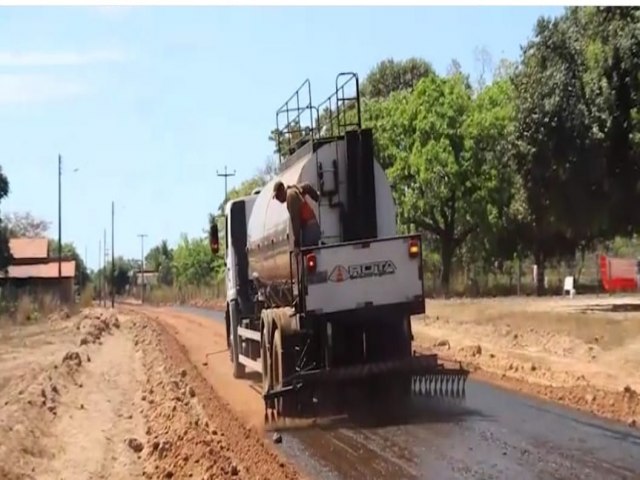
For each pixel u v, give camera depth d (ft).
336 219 55.62
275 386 52.85
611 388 56.49
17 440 44.21
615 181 119.34
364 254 50.14
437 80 186.09
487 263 212.43
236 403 61.00
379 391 51.88
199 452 40.14
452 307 137.08
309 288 49.70
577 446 40.14
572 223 124.77
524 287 203.62
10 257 218.59
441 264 203.51
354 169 55.77
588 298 157.28
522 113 121.80
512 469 36.14
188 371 80.64
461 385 59.57
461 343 90.99
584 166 118.21
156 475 38.63
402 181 191.62
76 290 313.32
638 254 239.09
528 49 122.72
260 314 63.05
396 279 50.24
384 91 310.04
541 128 118.93
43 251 283.18
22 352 108.78
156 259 519.19
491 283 209.15
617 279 188.14
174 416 51.67
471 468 36.70
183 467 38.83
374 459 39.73
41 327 157.17
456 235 197.26
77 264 375.66
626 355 70.74
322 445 43.55
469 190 186.70
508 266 224.33
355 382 51.21
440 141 184.14
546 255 192.65
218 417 54.03
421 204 188.85
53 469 41.47
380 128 191.21
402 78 309.63
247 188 240.73
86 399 65.36
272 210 61.21
